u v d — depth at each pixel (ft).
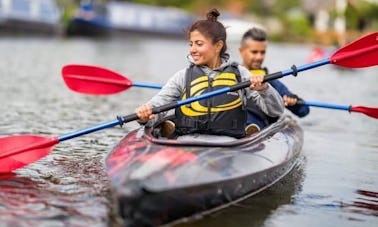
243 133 17.25
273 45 137.59
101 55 70.79
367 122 30.27
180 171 13.38
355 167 20.31
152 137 15.40
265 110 17.87
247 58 22.86
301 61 76.43
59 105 31.58
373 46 18.88
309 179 18.31
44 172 17.53
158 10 118.62
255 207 14.89
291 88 46.50
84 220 13.44
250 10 173.17
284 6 173.47
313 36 157.58
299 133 20.71
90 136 23.31
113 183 13.08
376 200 16.42
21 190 15.65
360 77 61.05
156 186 12.52
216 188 13.76
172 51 87.20
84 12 107.14
